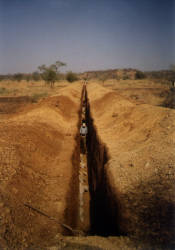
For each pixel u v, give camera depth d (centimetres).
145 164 645
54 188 714
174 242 383
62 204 638
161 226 426
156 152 676
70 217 639
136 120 1079
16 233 455
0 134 884
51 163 890
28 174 699
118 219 502
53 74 4669
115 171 666
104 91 2652
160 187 530
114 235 501
